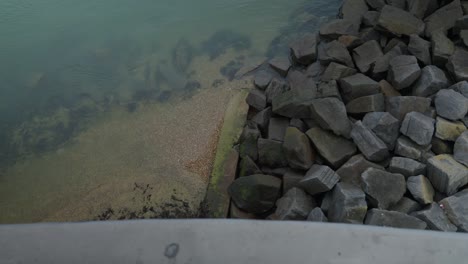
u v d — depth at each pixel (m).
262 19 6.98
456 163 3.62
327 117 4.21
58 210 4.62
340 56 5.29
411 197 3.62
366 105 4.39
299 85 4.87
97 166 5.08
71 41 7.44
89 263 1.55
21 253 1.60
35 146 5.61
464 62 4.55
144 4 8.08
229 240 1.56
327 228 1.57
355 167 3.88
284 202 3.83
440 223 3.29
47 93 6.48
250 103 5.16
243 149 4.59
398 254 1.49
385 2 6.03
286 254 1.51
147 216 4.30
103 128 5.63
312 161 4.16
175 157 4.88
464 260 1.45
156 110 5.69
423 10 5.52
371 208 3.64
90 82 6.50
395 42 5.29
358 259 1.48
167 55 6.70
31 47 7.43
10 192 5.00
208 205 4.23
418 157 3.85
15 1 8.63
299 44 5.83
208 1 7.71
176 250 1.54
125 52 6.97
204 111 5.40
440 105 4.12
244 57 6.24
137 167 4.91
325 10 6.84
